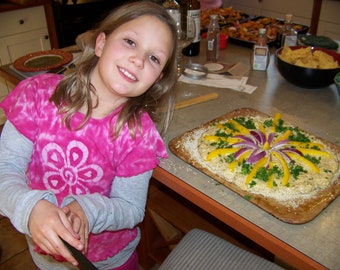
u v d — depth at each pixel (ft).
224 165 3.09
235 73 4.95
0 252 5.62
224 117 3.83
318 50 4.78
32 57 4.82
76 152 3.00
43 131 3.00
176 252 3.51
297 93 4.46
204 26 6.41
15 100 3.04
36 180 3.18
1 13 7.68
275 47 5.82
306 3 9.18
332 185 2.91
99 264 3.57
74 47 5.43
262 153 3.18
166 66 3.08
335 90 4.55
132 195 3.05
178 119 3.84
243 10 10.61
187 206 4.93
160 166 3.15
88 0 8.72
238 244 4.66
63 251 2.28
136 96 2.96
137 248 5.36
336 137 3.58
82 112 2.98
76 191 3.14
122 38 2.75
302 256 2.35
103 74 2.76
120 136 2.96
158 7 2.87
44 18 8.42
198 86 4.57
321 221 2.61
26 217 2.48
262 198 2.77
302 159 3.12
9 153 2.98
